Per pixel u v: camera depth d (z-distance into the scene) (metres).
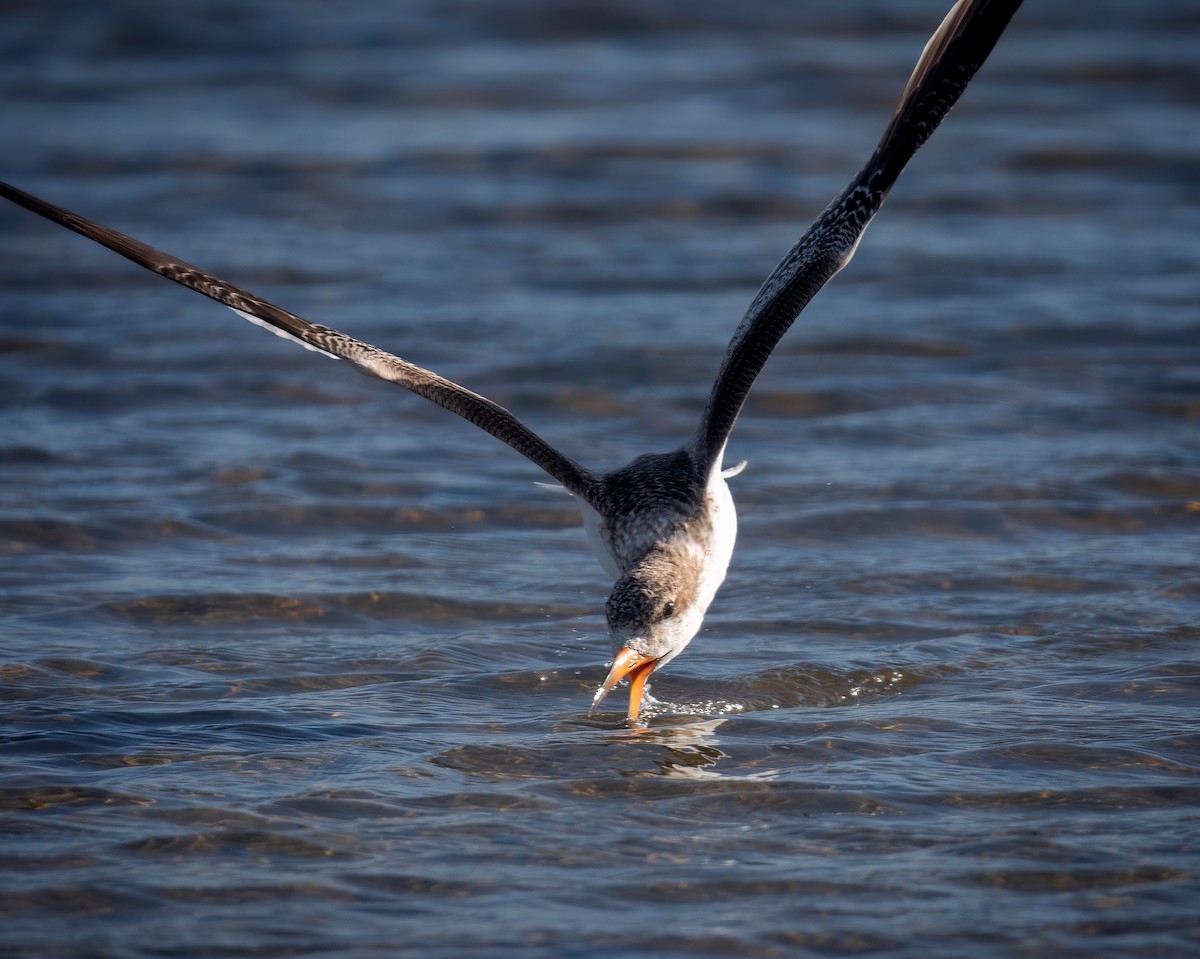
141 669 11.16
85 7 39.97
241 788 9.16
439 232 25.22
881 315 20.86
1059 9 39.03
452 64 35.41
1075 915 7.63
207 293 9.83
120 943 7.40
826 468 15.83
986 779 9.26
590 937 7.47
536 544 14.16
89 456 16.14
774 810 8.89
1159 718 10.13
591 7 38.72
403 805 8.96
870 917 7.64
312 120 31.86
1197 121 30.95
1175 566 13.16
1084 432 16.78
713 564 10.09
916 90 10.80
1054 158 28.58
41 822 8.66
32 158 29.16
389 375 10.34
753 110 31.97
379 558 13.60
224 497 15.00
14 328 20.50
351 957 7.28
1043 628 11.92
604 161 28.78
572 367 18.83
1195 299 21.36
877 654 11.45
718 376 10.73
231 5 40.47
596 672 11.25
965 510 14.61
